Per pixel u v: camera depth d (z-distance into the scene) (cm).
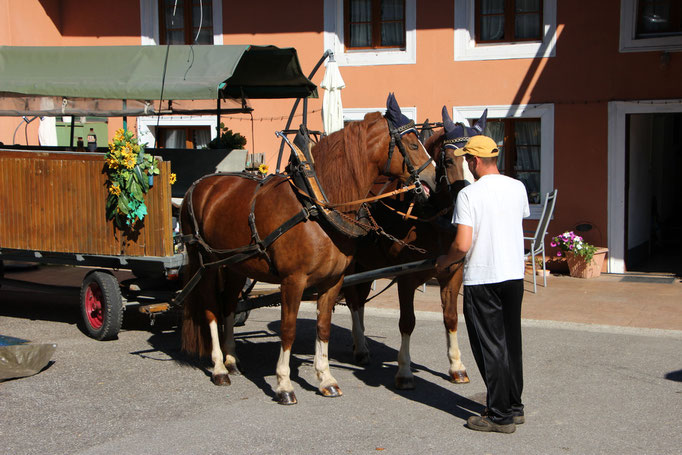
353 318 666
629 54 1121
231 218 579
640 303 918
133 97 737
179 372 640
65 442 473
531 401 552
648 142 1309
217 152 891
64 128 1431
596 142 1152
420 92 1248
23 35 1352
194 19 1384
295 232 530
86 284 756
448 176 548
